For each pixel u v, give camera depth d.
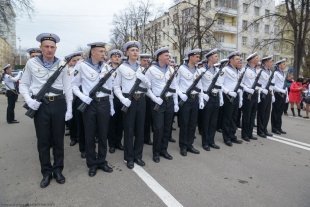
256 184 4.40
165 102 5.43
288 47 25.28
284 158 5.68
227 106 6.58
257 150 6.23
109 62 6.18
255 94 7.00
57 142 4.41
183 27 25.22
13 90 9.30
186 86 5.87
